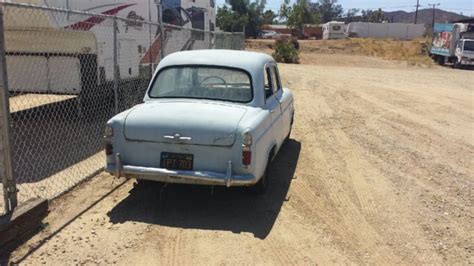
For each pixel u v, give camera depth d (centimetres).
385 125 1055
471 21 4394
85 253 418
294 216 512
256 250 434
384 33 8044
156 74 582
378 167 714
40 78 948
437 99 1523
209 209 523
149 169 488
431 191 613
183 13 1460
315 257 427
